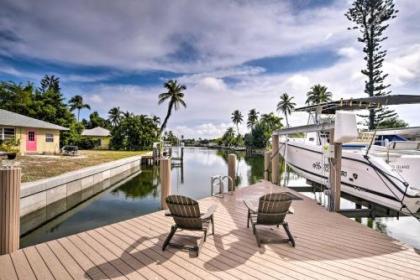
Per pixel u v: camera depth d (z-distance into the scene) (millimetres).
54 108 26859
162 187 5305
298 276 2627
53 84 47812
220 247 3357
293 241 3430
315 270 2762
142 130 35031
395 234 6266
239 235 3834
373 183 5340
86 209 8164
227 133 67562
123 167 15375
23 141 17891
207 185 13031
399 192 4652
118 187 12344
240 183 13727
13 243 3115
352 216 5305
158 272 2672
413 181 5207
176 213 3338
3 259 2914
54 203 7574
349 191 6121
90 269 2717
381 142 8367
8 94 27766
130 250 3207
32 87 29250
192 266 2816
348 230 4105
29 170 9898
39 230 6238
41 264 2812
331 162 5363
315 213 5156
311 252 3234
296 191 7812
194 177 15930
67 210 8156
